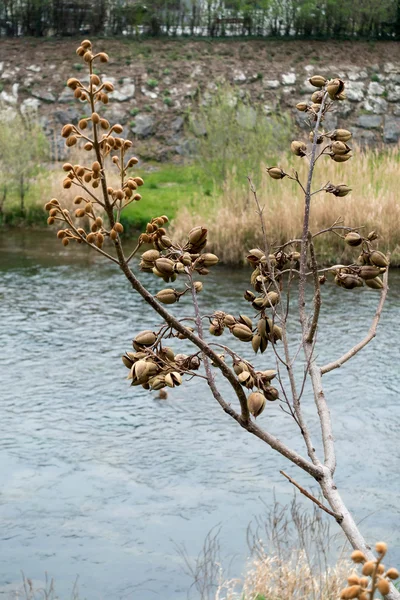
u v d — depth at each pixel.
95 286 12.70
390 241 13.84
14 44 28.11
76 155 21.77
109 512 5.62
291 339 9.65
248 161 18.05
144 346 1.41
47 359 8.91
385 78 26.94
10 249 15.91
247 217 14.73
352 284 1.54
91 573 4.87
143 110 25.97
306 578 3.99
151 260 1.43
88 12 28.58
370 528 5.25
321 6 28.42
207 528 5.34
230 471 6.23
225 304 11.43
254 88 26.70
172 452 6.57
